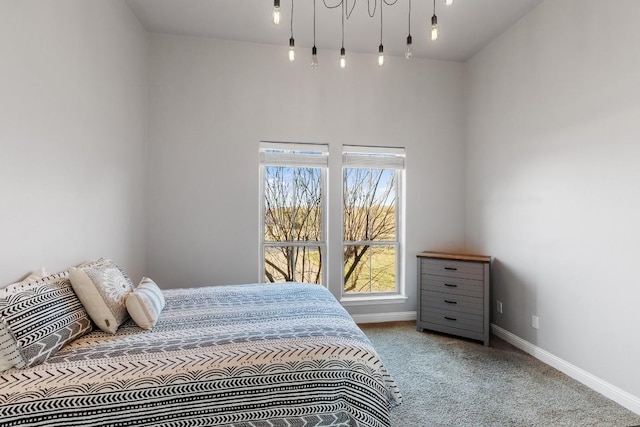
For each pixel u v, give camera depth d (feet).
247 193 11.40
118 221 8.82
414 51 12.00
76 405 3.74
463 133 12.69
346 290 12.51
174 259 10.96
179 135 10.94
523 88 9.82
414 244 12.53
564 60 8.38
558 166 8.57
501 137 10.78
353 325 5.89
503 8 9.38
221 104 11.20
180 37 10.91
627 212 6.84
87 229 7.27
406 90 12.43
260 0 9.09
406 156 12.46
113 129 8.48
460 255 11.20
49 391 3.76
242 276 11.40
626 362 6.83
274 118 11.53
